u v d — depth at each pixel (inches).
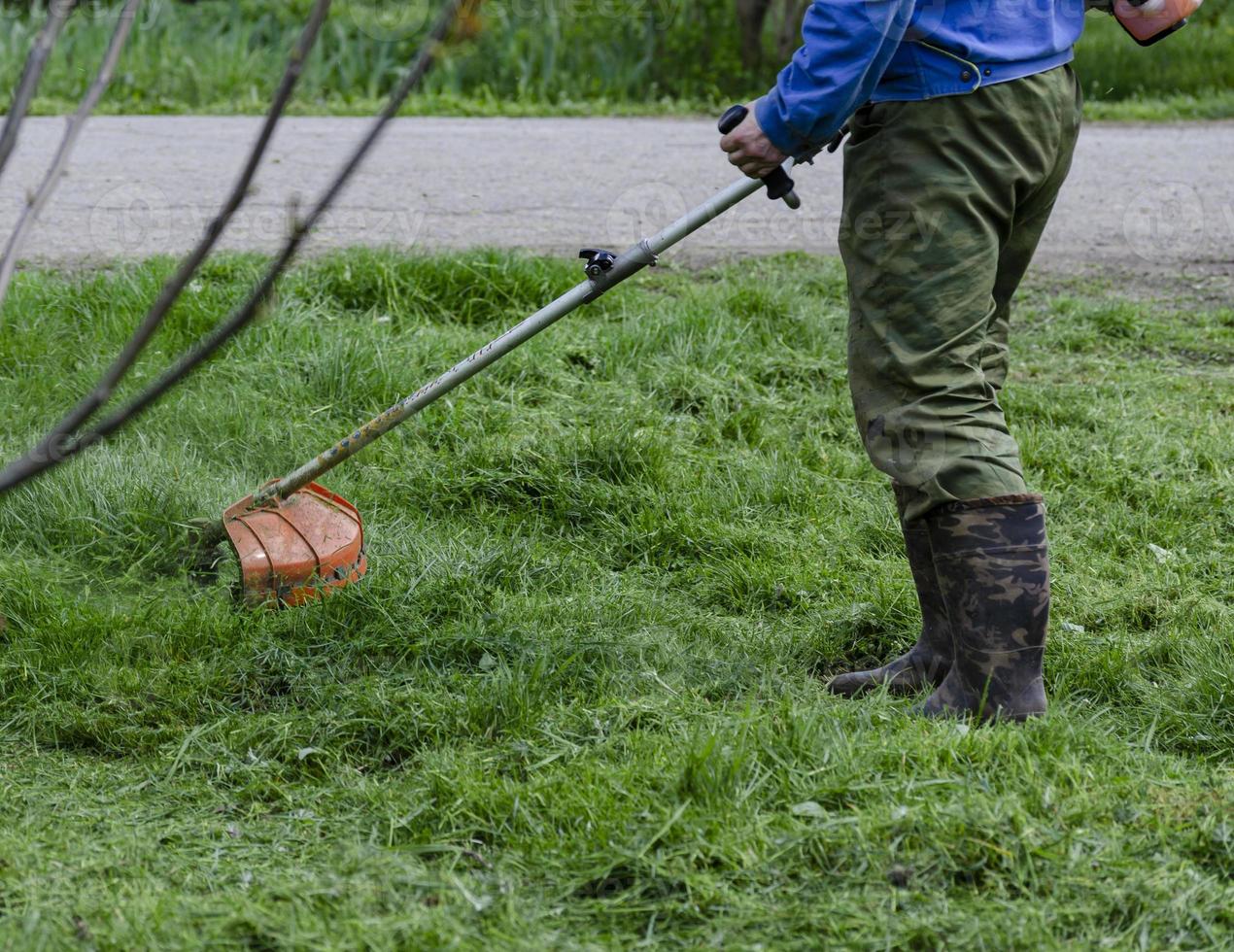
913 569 177.9
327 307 316.5
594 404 277.3
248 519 197.0
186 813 149.6
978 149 152.7
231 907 124.5
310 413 264.2
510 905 125.8
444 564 208.8
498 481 242.5
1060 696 174.9
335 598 192.7
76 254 359.6
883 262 155.7
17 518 216.4
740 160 157.6
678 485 246.2
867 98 150.9
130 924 121.5
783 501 244.7
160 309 82.7
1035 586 157.1
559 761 156.6
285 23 704.4
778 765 146.7
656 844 135.2
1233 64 722.8
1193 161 541.6
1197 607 202.2
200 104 627.8
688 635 197.0
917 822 133.6
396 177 482.3
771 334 320.8
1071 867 128.6
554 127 600.7
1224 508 242.8
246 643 184.2
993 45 152.0
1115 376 309.3
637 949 122.1
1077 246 418.9
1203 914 123.1
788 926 123.1
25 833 140.5
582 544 229.3
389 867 133.5
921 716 162.2
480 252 340.8
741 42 705.0
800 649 194.4
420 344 293.9
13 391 262.1
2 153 83.0
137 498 221.5
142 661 181.9
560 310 173.9
